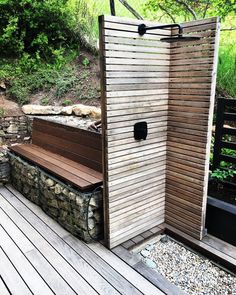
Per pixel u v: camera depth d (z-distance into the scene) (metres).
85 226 2.38
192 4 4.84
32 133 3.84
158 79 2.28
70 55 5.44
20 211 2.98
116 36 1.94
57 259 2.22
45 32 5.48
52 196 2.75
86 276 2.04
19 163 3.34
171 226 2.64
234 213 2.30
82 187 2.32
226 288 2.04
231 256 2.21
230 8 4.47
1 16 5.22
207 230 2.52
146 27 2.04
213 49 2.01
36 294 1.88
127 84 2.08
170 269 2.22
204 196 2.33
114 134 2.10
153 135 2.38
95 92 4.59
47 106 4.38
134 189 2.36
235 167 2.92
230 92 4.25
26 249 2.34
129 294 1.88
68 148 3.12
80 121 3.64
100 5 5.62
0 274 2.06
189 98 2.24
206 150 2.22
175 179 2.51
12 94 4.79
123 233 2.38
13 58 5.42
